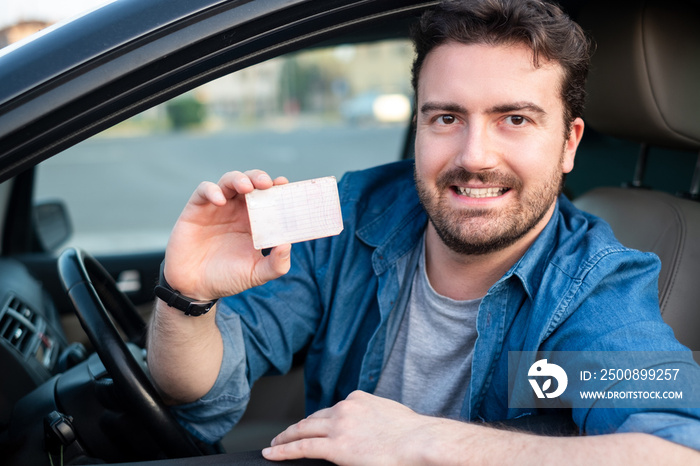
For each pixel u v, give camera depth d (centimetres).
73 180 1270
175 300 111
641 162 169
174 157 1659
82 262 130
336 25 106
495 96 108
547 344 112
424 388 130
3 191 234
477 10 106
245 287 111
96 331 114
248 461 92
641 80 144
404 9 112
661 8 142
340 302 138
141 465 90
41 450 112
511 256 122
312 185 102
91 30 87
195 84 97
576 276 113
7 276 194
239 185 100
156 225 770
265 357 136
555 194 118
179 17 88
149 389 113
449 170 114
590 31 152
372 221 141
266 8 92
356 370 138
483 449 91
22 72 84
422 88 117
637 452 87
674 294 137
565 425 106
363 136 2092
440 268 128
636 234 152
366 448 94
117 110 92
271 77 3284
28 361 157
